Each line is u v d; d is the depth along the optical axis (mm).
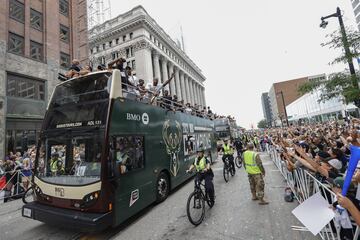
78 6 28297
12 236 5238
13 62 17312
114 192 4930
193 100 78938
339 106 34906
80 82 5820
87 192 4707
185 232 4836
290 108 69875
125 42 49188
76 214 4594
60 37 23422
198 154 6367
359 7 54344
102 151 4883
